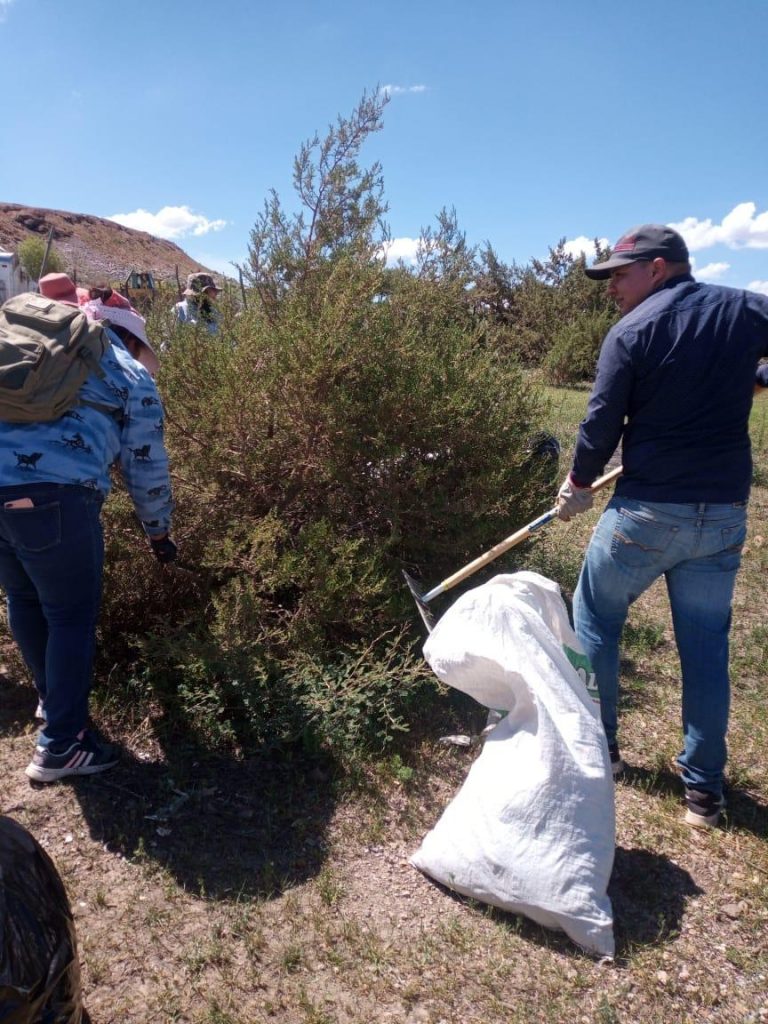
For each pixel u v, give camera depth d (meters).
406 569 4.13
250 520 3.89
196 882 2.64
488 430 4.21
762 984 2.40
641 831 3.05
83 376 2.80
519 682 2.75
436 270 5.00
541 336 15.67
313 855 2.81
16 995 1.65
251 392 3.90
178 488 3.94
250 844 2.84
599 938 2.46
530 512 4.52
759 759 3.56
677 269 3.01
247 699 3.31
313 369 3.76
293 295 4.38
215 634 3.40
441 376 4.06
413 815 3.07
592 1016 2.25
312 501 4.14
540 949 2.49
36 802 2.95
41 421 2.77
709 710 3.02
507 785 2.63
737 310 2.84
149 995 2.23
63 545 2.81
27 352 2.68
